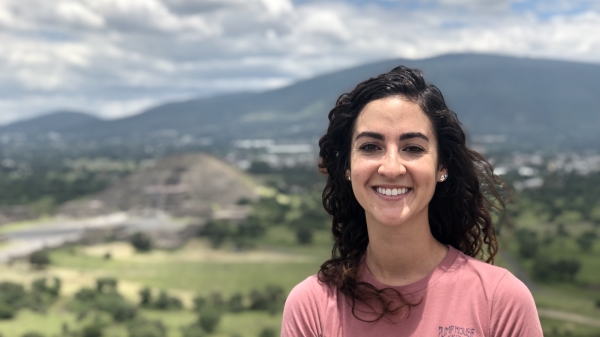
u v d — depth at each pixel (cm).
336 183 323
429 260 292
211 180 13125
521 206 9638
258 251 8050
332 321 284
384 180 280
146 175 13350
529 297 270
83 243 8594
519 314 266
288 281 6244
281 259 7512
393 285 285
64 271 6694
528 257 6312
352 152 297
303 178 15450
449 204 321
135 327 4125
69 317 4572
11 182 15175
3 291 5009
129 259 7594
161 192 12094
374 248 294
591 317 4412
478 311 270
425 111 289
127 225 10262
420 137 284
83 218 11244
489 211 346
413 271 290
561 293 5234
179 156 13525
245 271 6825
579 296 5109
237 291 5775
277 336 4150
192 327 4191
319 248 8156
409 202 280
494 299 270
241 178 13550
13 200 12812
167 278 6438
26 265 7044
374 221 291
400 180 279
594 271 5866
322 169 334
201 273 6738
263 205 11400
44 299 5131
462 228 324
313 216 9944
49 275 6400
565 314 4538
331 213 334
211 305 5000
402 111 285
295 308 294
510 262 6134
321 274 299
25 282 6000
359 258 310
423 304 275
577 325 4181
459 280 279
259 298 5041
